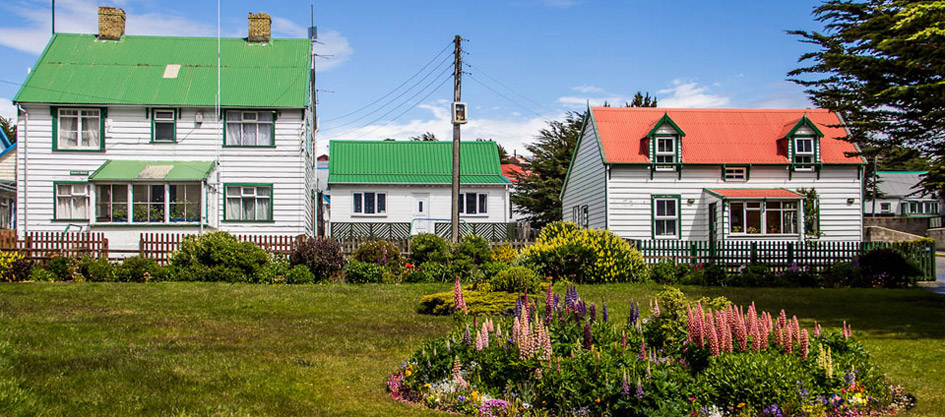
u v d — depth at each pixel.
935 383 10.20
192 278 22.33
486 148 42.78
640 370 8.11
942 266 31.28
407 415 8.12
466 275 23.56
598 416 7.82
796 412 8.01
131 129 29.30
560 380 8.11
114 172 27.56
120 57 31.23
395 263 24.05
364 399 8.83
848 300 20.03
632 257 24.44
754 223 30.03
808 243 26.92
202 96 29.78
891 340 13.59
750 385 8.09
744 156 31.33
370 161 40.91
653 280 24.95
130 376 9.21
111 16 32.16
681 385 8.09
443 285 21.98
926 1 16.31
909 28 16.62
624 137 32.12
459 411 8.31
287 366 10.42
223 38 33.19
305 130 30.47
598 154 32.19
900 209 70.06
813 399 8.27
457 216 28.50
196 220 27.30
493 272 22.02
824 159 31.39
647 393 7.62
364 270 23.14
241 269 22.77
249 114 29.98
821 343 9.58
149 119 29.38
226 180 29.72
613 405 7.74
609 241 24.38
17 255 22.00
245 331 13.51
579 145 36.59
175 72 30.84
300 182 30.06
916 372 10.91
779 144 32.03
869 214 69.50
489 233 38.59
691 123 33.00
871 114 19.47
